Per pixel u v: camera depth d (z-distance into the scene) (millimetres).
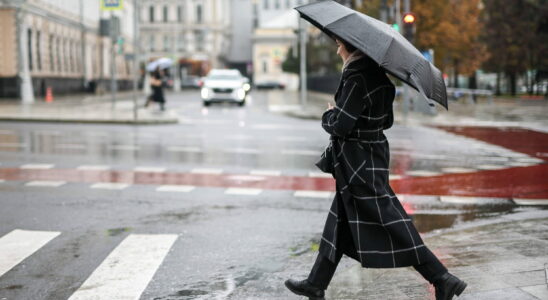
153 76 56594
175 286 9836
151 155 25547
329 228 8141
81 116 45594
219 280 10156
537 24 85250
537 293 8547
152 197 16859
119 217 14516
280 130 37531
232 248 12031
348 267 10859
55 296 9336
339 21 7840
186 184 18875
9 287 9734
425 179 20156
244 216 14719
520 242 11641
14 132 35062
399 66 7469
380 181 7824
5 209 15258
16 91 80688
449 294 7707
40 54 93062
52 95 98375
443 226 13805
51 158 24469
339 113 7680
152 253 11617
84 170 21500
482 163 23875
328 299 8758
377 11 73688
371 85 7699
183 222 14078
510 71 88875
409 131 37906
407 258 7688
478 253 10891
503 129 39344
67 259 11227
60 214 14773
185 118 47781
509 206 15938
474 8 80312
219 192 17641
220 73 70812
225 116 50562
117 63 147750
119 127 39375
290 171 21609
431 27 72938
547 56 84375
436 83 7969
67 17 110125
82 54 119125
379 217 7711
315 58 110750
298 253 11758
